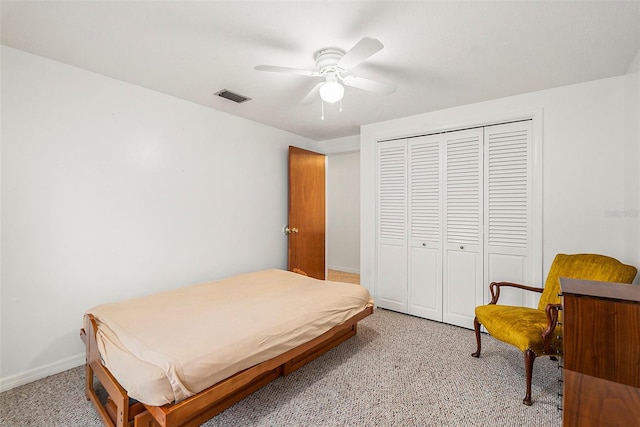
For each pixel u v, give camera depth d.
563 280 1.39
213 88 2.64
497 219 2.93
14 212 2.02
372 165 3.72
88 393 1.88
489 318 2.27
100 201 2.40
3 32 1.80
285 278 3.01
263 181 3.79
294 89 2.65
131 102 2.57
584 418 1.11
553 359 2.44
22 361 2.06
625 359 1.09
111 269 2.47
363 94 2.75
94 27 1.75
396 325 3.17
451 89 2.63
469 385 2.07
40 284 2.13
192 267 3.04
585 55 2.04
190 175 3.01
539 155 2.66
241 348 1.60
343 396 1.95
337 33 1.78
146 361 1.41
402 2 1.50
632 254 2.17
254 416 1.75
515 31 1.75
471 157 3.07
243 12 1.59
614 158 2.37
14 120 2.01
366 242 3.79
